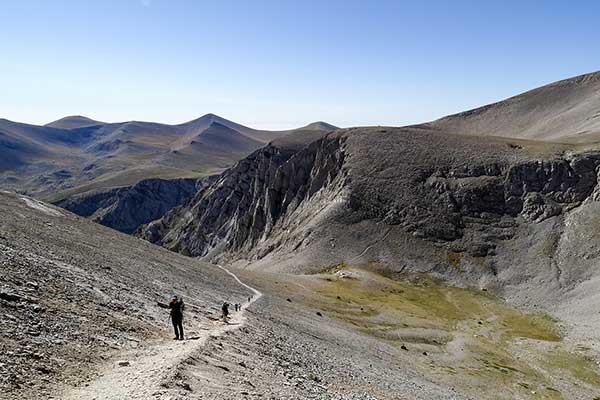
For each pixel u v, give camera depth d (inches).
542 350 2566.4
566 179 4891.7
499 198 5123.0
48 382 555.2
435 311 3489.2
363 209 5403.5
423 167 5743.1
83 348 717.9
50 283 1000.9
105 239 2401.6
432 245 4810.5
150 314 1143.0
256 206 7377.0
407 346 2394.2
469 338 2768.2
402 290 4010.8
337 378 1115.3
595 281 3631.9
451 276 4399.6
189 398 547.5
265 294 2564.0
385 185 5610.2
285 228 6309.1
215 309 1605.6
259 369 869.2
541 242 4436.5
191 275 2342.5
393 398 1098.1
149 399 510.3
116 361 715.4
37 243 1450.5
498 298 3890.3
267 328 1478.8
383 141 6427.2
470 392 1760.6
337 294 3410.4
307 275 4170.8
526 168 5191.9
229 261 7022.6
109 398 518.3
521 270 4197.8
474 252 4618.6
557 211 4697.3
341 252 4901.6
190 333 1064.8
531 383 2027.6
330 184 6220.5
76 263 1389.0
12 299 789.9
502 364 2306.8
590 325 2925.7
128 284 1422.2
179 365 678.5
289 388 791.7
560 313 3326.8
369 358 1727.4
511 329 3065.9
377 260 4707.2
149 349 835.4
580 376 2161.7
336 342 1820.9
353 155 6250.0
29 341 654.5
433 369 2010.3
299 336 1606.8
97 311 955.3
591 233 4200.3
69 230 2176.4
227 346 965.2
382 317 2923.2
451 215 5083.7
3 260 1014.4
